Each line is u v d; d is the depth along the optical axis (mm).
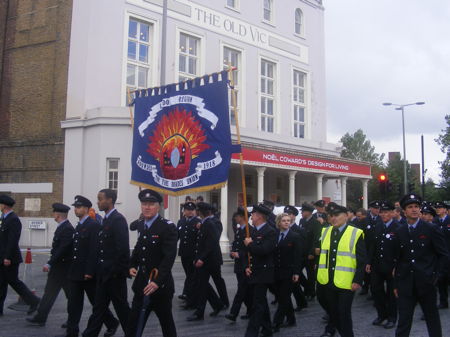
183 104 10383
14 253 8398
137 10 24203
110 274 6461
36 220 22734
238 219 8938
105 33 23031
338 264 6379
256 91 29875
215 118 9742
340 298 6320
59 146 22703
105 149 21406
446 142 48094
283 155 25219
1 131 24812
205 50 27156
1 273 8414
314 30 35000
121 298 6570
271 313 9289
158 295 5766
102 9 22984
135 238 21078
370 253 8688
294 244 7867
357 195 51281
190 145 10078
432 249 6414
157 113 10914
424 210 9750
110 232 6609
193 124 10086
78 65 22594
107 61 23031
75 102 22438
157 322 8320
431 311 6363
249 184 28281
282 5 32406
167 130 10617
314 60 34688
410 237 6434
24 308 9000
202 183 9758
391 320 8297
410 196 6484
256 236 6945
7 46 25094
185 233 10039
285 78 32125
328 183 32406
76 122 22094
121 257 6523
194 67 26938
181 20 25938
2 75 25094
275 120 31234
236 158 22453
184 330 7766
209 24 27453
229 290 11938
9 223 8359
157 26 25031
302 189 31297
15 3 25078
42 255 19016
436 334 6309
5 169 24188
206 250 8547
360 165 31281
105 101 22859
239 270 8695
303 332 7754
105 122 21422
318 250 9289
